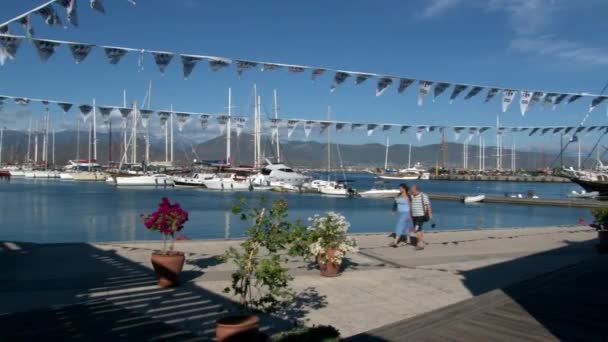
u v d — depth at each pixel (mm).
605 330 6461
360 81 14273
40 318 7473
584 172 69000
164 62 11938
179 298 8633
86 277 10109
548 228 20781
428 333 6336
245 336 5723
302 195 69250
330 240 10531
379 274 10938
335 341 5543
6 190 77312
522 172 147250
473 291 9461
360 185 115562
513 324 6691
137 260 11891
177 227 9719
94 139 105562
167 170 88938
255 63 12891
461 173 151500
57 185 92750
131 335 6793
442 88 15156
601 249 14219
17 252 12758
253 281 9656
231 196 64938
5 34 10133
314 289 9539
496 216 42562
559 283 9164
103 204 52812
